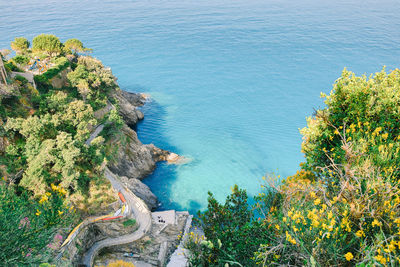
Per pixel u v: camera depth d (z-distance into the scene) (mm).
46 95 69562
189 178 90125
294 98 149250
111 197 60688
